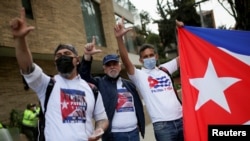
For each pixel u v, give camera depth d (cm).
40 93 304
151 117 438
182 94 436
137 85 455
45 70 1395
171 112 430
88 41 1728
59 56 312
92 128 317
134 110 445
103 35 1950
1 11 957
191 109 428
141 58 459
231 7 1035
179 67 480
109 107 429
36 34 1141
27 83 294
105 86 438
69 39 1389
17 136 391
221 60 448
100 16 1958
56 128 288
